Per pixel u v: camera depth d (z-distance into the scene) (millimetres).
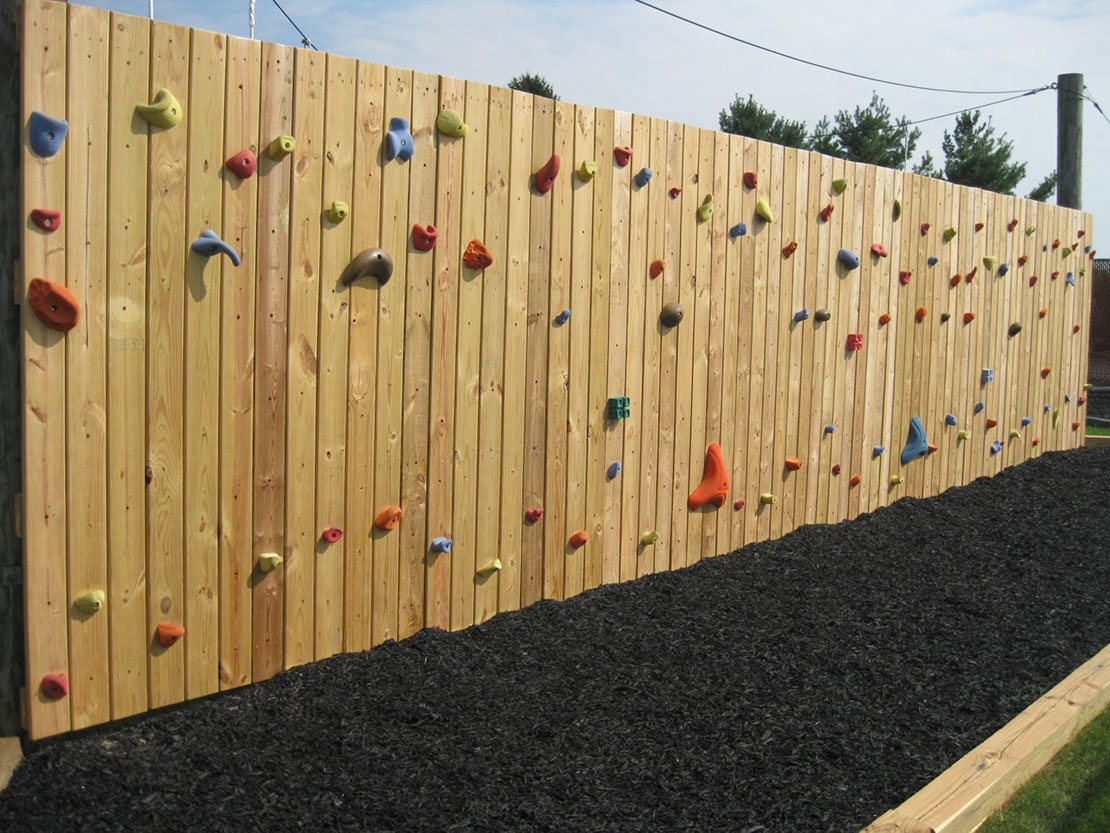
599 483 5535
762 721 4082
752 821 3305
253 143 3916
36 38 3326
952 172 25922
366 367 4387
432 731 3789
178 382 3775
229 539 3988
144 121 3604
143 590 3750
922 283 7836
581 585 5500
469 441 4844
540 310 5105
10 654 3508
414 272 4527
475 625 4910
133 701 3748
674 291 5832
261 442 4055
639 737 3861
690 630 5047
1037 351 9555
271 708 3916
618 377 5562
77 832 3002
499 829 3164
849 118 26344
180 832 3047
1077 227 10039
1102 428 13195
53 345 3443
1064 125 13719
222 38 3795
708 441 6180
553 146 5086
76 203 3453
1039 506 8016
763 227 6383
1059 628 5488
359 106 4246
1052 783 3822
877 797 3516
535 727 3877
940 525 7367
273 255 4020
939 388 8172
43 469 3453
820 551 6543
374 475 4465
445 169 4602
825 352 6988
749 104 25266
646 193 5598
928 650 5039
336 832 3092
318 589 4305
